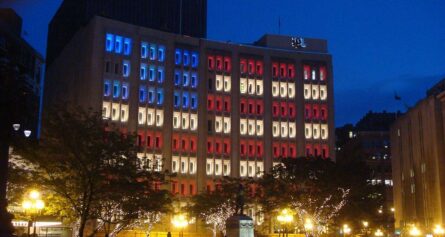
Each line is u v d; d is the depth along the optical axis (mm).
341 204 76938
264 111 133000
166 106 122438
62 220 56000
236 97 131125
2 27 84500
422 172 119062
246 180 94188
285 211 76500
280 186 77250
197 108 126500
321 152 134750
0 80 27109
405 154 131250
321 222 76562
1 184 27734
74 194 45406
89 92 113438
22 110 28172
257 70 135000
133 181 48875
